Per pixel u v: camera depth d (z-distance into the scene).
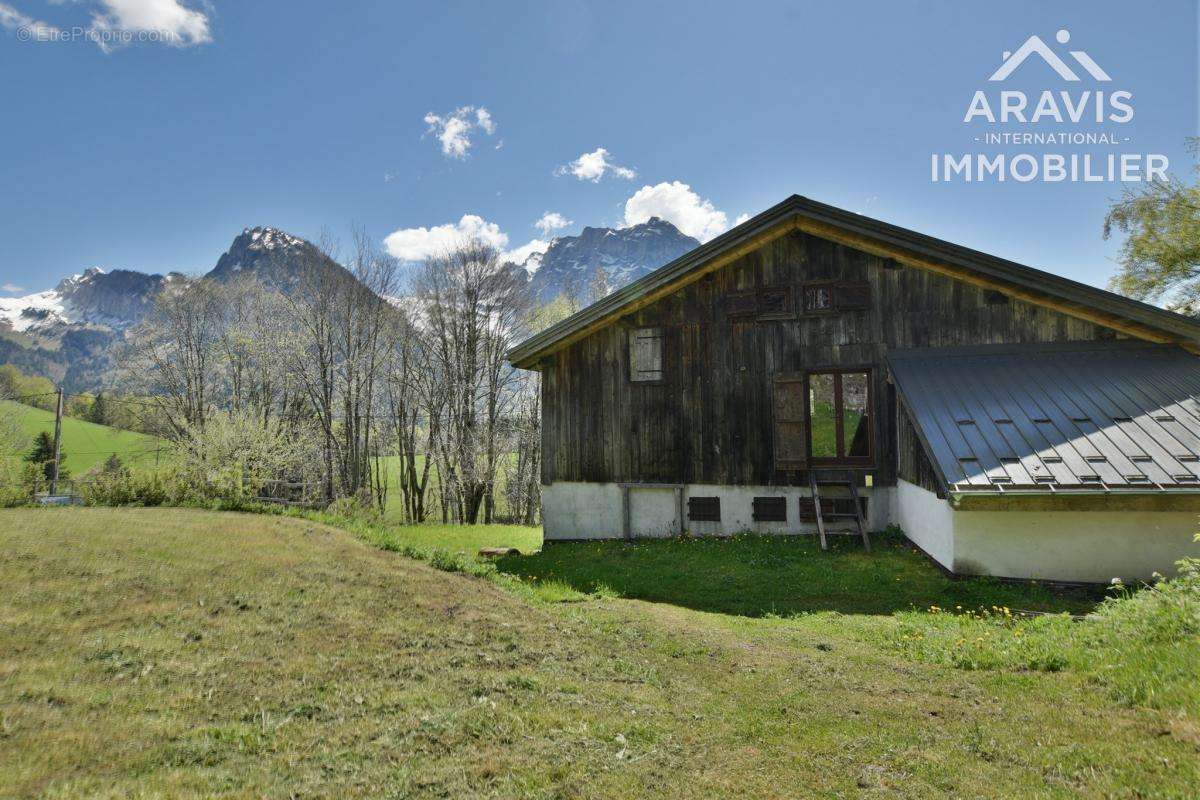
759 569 10.49
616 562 11.66
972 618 7.55
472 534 16.98
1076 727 3.99
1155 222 18.88
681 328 13.90
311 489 30.80
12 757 3.39
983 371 11.31
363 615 6.55
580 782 3.48
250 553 8.66
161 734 3.82
